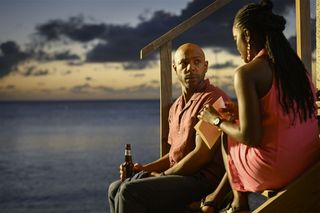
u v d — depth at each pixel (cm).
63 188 7512
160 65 471
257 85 305
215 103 363
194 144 396
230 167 334
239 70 307
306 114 312
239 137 309
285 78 308
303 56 456
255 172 315
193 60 406
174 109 425
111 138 15088
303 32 456
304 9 457
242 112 304
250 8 321
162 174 390
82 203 6675
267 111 308
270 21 314
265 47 316
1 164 9962
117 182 421
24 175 8612
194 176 383
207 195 383
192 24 466
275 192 316
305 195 308
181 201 380
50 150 12044
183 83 412
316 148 319
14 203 6775
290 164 310
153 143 13250
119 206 380
